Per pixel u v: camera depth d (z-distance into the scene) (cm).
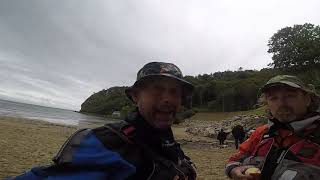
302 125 103
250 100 3612
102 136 70
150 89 79
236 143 972
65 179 63
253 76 4622
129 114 79
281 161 101
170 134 83
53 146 573
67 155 66
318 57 3441
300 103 105
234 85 4016
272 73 4041
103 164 66
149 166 72
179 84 81
